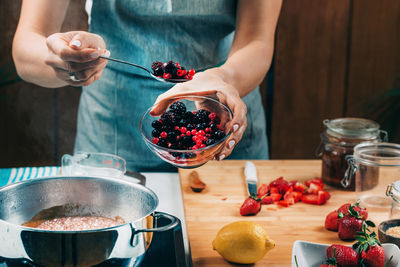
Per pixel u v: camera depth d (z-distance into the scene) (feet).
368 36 8.80
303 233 3.83
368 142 4.58
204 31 5.18
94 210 3.45
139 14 5.05
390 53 8.89
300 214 4.19
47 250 2.61
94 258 2.64
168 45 5.18
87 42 3.77
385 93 9.03
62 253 2.61
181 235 3.44
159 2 4.97
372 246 3.09
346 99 9.07
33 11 4.91
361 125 4.67
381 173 4.17
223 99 3.76
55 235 2.58
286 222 4.02
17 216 3.27
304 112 9.09
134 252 2.77
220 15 5.11
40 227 3.29
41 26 4.93
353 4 8.65
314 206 4.36
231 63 4.62
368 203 4.23
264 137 6.11
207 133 3.43
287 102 9.02
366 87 9.03
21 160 9.03
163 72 3.72
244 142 5.86
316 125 9.16
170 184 4.77
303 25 8.68
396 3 8.68
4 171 4.72
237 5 5.08
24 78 4.94
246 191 4.64
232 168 5.24
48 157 9.11
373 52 8.87
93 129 5.65
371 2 8.66
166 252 3.20
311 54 8.82
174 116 3.51
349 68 8.93
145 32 5.14
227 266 3.30
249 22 4.94
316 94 9.01
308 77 8.93
